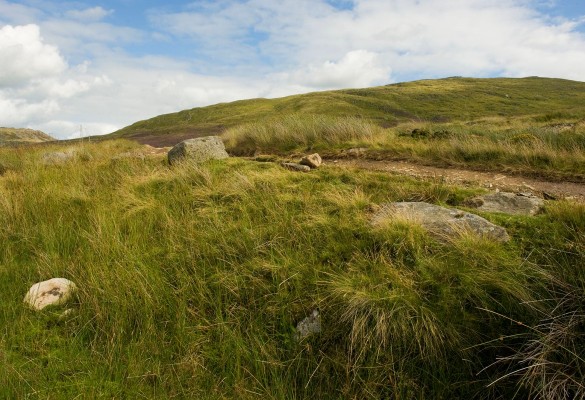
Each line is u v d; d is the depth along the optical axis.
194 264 4.24
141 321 3.58
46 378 2.98
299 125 11.56
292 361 3.15
